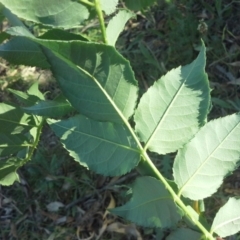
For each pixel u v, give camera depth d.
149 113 0.28
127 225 0.95
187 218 0.28
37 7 0.26
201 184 0.28
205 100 0.28
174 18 1.16
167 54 1.13
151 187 0.28
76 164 1.06
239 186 0.93
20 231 1.03
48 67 0.31
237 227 0.28
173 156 0.96
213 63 1.08
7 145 0.35
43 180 1.06
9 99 1.20
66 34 0.27
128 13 0.28
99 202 1.01
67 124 0.27
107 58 0.25
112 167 0.27
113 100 0.27
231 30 1.12
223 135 0.28
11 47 0.30
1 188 1.09
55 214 1.03
